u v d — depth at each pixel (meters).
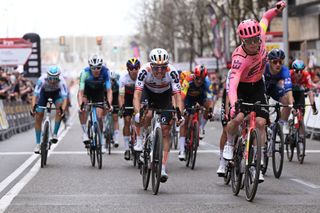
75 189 20.94
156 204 18.02
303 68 28.56
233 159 19.81
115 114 34.81
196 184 22.00
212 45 109.81
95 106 27.98
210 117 28.81
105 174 24.84
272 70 24.44
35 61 83.31
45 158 27.52
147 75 21.42
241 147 19.23
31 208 17.41
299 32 87.38
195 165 27.72
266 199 18.73
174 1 107.56
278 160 23.23
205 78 27.47
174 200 18.69
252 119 18.64
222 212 16.77
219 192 20.20
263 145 19.50
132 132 27.62
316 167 26.41
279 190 20.50
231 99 18.73
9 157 31.75
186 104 27.64
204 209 17.20
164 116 20.36
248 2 75.06
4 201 18.56
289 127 28.09
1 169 26.77
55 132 28.19
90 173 25.16
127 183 22.33
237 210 17.03
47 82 28.05
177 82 21.38
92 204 18.03
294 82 28.91
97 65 27.92
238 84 19.94
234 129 19.50
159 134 19.62
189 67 114.06
